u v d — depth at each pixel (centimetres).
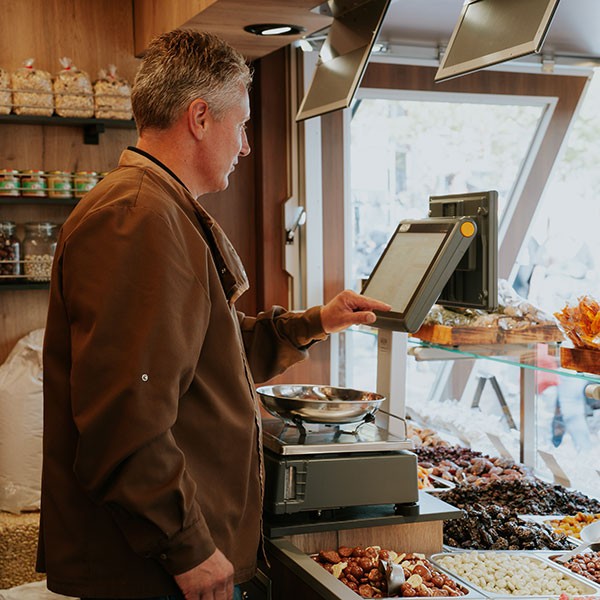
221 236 159
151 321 136
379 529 196
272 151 374
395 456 191
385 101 398
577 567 190
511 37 184
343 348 379
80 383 135
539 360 227
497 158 438
